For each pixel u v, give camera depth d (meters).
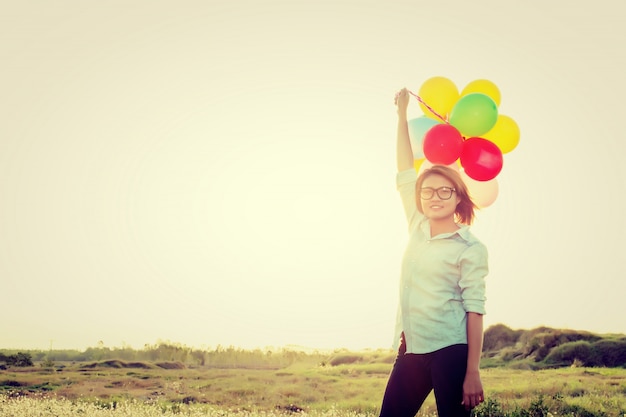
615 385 10.48
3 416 7.24
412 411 2.85
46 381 10.79
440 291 2.79
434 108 3.84
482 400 2.67
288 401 9.36
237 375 11.68
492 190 3.66
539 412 8.09
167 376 11.47
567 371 13.10
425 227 2.99
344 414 8.33
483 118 3.43
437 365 2.73
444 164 3.42
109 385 10.48
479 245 2.83
